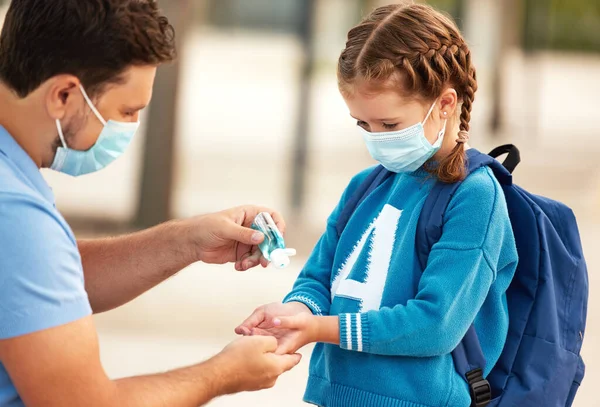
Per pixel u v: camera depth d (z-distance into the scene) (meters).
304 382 6.05
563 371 2.75
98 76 2.40
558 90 30.88
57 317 2.26
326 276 2.95
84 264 3.08
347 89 2.71
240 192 13.16
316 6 12.02
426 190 2.76
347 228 2.90
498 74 21.22
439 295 2.56
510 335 2.77
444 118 2.74
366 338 2.59
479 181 2.67
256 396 5.73
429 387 2.64
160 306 7.59
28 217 2.25
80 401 2.30
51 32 2.34
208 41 40.56
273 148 17.73
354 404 2.70
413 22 2.69
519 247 2.79
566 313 2.82
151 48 2.42
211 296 7.98
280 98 25.44
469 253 2.59
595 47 36.78
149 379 2.46
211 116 21.48
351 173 15.45
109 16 2.37
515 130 21.92
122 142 2.54
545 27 22.28
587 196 13.88
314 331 2.63
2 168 2.31
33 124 2.43
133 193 11.42
